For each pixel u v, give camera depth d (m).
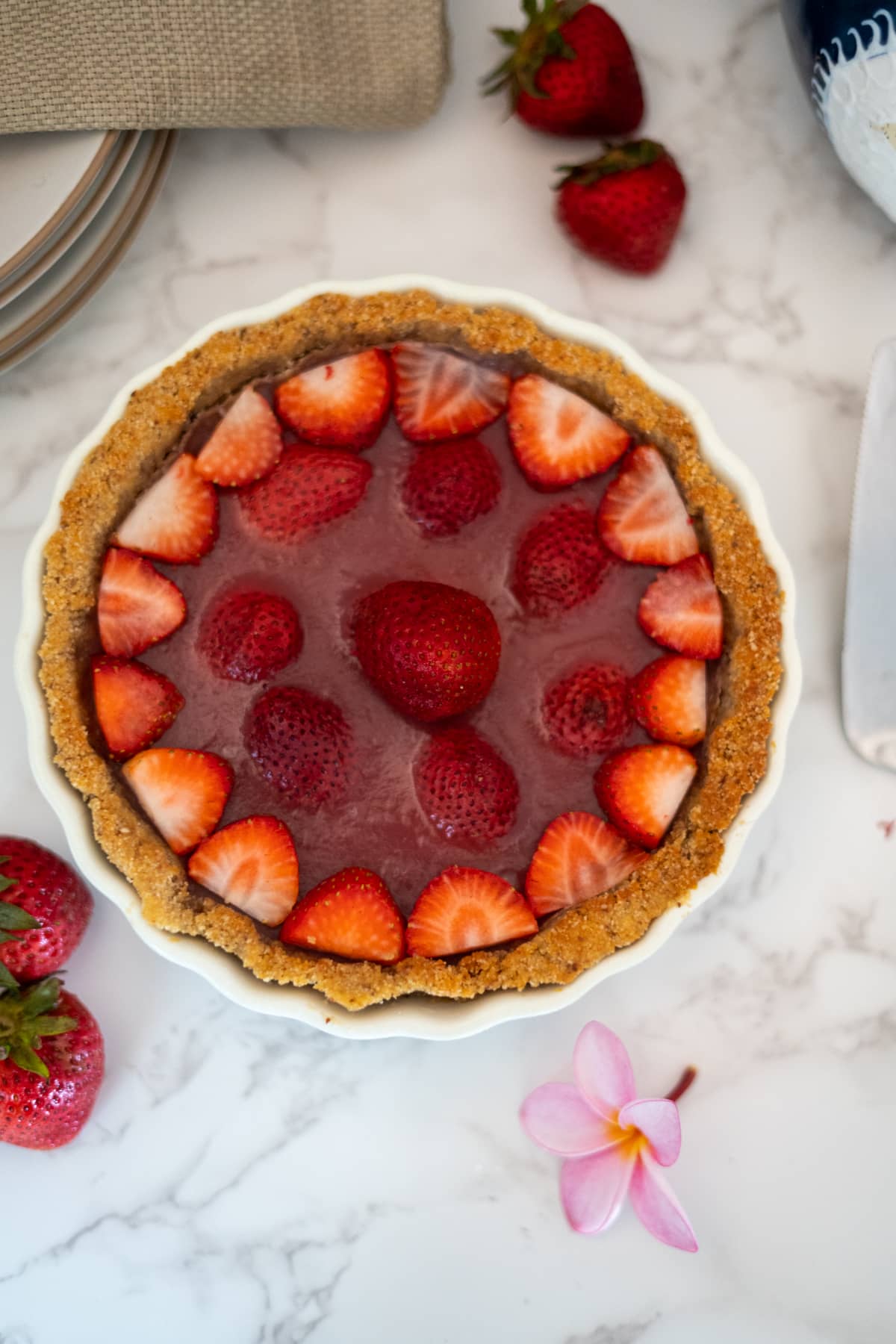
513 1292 0.75
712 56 0.79
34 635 0.70
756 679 0.70
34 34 0.71
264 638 0.69
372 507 0.71
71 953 0.74
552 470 0.70
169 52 0.72
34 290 0.73
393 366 0.71
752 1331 0.75
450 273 0.78
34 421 0.78
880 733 0.75
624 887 0.69
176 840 0.69
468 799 0.68
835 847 0.77
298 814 0.69
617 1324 0.75
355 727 0.69
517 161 0.78
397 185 0.79
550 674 0.70
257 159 0.79
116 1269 0.75
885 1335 0.75
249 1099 0.75
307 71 0.73
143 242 0.78
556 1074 0.75
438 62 0.74
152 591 0.69
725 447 0.72
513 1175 0.75
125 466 0.70
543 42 0.74
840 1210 0.75
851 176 0.77
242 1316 0.75
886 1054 0.76
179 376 0.71
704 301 0.78
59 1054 0.72
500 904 0.68
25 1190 0.75
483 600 0.70
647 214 0.75
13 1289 0.75
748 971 0.76
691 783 0.70
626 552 0.70
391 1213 0.75
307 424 0.70
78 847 0.69
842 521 0.78
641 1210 0.73
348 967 0.68
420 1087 0.75
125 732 0.69
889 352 0.74
